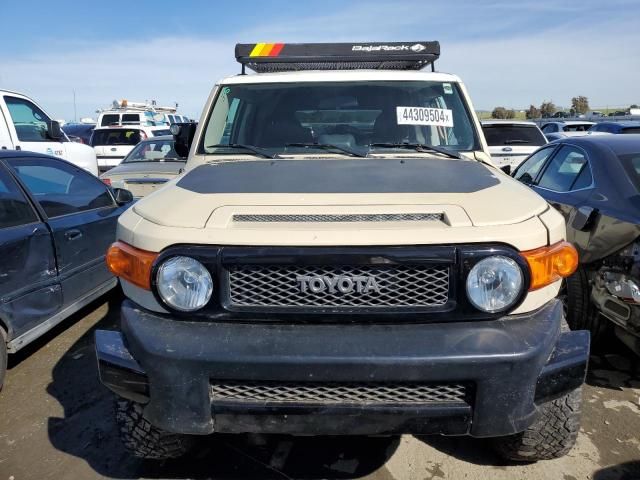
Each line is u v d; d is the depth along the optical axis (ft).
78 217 13.82
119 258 6.97
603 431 9.46
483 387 6.17
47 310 12.24
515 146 34.45
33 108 27.35
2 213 11.41
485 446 9.06
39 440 9.50
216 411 6.43
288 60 12.28
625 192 11.49
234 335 6.40
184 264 6.50
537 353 6.22
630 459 8.69
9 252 11.03
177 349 6.27
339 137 10.53
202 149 10.54
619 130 43.86
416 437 9.37
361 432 6.44
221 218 6.76
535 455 8.02
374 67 13.50
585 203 12.26
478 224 6.53
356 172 8.61
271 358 6.14
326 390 6.36
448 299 6.44
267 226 6.56
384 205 6.95
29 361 12.52
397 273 6.40
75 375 11.84
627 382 11.15
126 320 6.80
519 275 6.42
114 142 49.47
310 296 6.48
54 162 14.15
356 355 6.11
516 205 7.04
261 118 10.76
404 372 6.11
